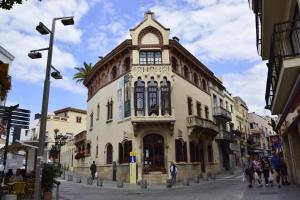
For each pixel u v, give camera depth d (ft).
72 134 182.09
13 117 38.17
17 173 50.16
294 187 49.73
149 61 92.22
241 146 170.81
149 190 64.28
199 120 99.04
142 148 84.94
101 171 99.09
